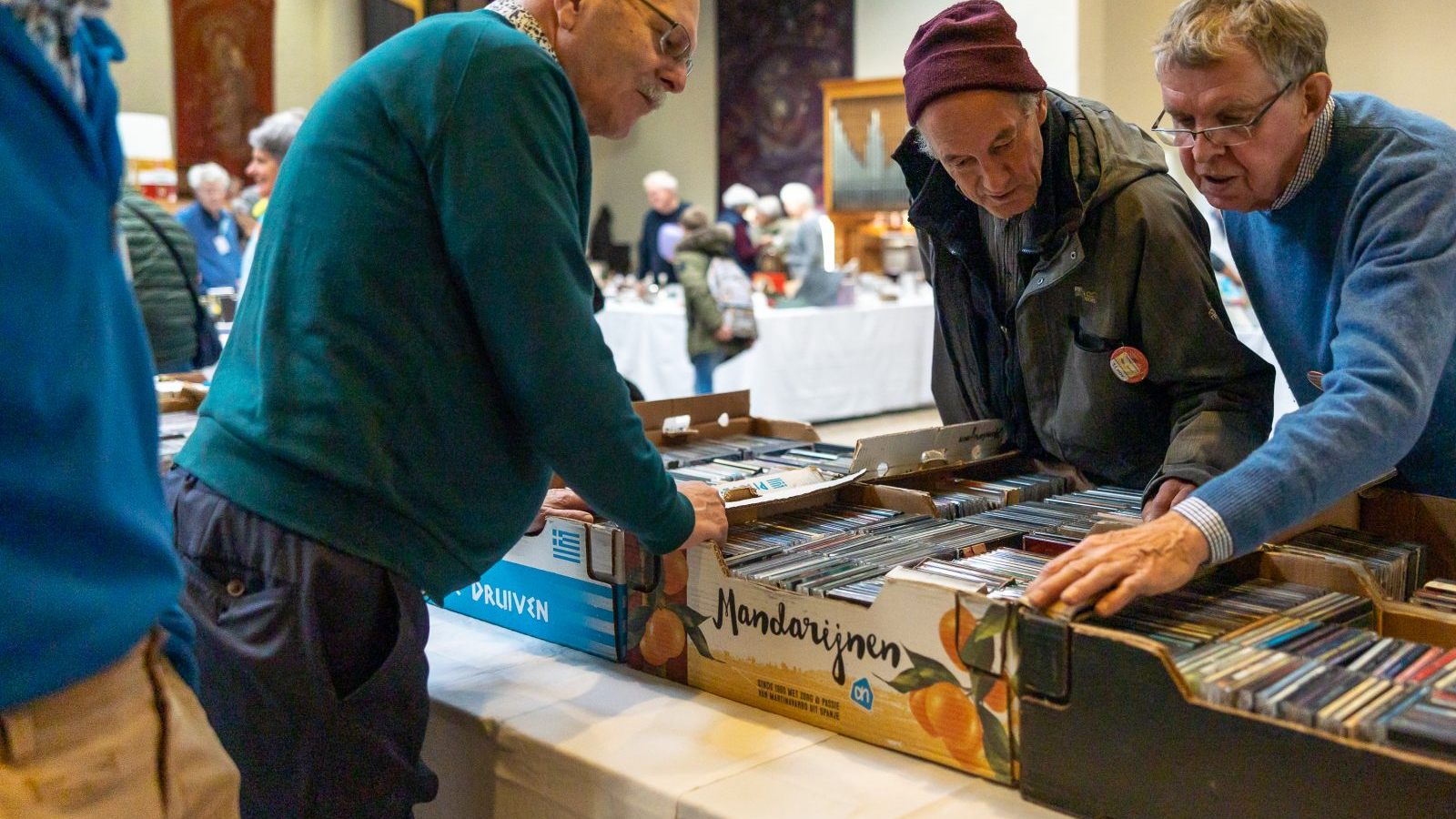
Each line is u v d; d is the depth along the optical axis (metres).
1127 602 0.92
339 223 1.03
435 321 1.04
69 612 0.74
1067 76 5.43
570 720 1.15
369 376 1.03
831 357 6.30
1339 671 0.84
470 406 1.07
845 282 6.60
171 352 3.35
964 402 1.73
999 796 0.95
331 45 9.24
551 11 1.13
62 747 0.75
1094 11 5.36
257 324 1.08
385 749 1.05
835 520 1.39
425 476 1.06
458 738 1.19
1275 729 0.78
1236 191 1.28
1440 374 1.07
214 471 1.06
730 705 1.18
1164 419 1.48
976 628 0.96
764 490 1.45
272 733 1.04
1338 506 1.32
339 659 1.04
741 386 5.99
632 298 6.91
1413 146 1.19
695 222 5.72
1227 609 1.03
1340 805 0.75
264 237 1.10
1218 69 1.19
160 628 0.84
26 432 0.71
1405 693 0.80
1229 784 0.81
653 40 1.15
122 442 0.80
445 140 1.01
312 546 1.02
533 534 1.38
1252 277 1.44
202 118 8.34
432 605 1.57
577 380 1.03
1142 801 0.86
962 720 0.99
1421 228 1.11
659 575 1.25
